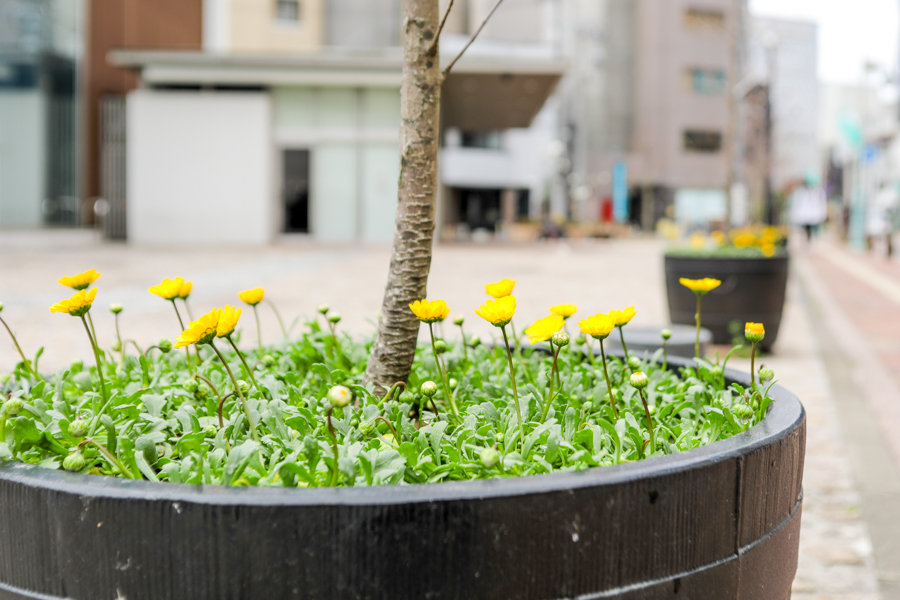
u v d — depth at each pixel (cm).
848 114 3064
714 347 696
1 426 156
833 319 1003
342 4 3484
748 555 146
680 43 5528
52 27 2939
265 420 170
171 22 3023
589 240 3938
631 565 128
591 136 5788
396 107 2231
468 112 2819
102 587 121
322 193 2253
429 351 256
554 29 5725
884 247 3120
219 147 2206
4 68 2912
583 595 124
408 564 117
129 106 2189
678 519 132
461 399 218
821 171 4950
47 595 126
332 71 2156
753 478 145
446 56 1983
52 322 765
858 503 360
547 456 145
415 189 200
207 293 1021
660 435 182
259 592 116
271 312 854
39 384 180
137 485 122
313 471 136
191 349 289
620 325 186
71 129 3016
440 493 118
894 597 275
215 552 117
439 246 2583
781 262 684
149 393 203
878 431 473
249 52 2128
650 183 5616
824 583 286
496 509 119
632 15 5731
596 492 124
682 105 5581
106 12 2969
